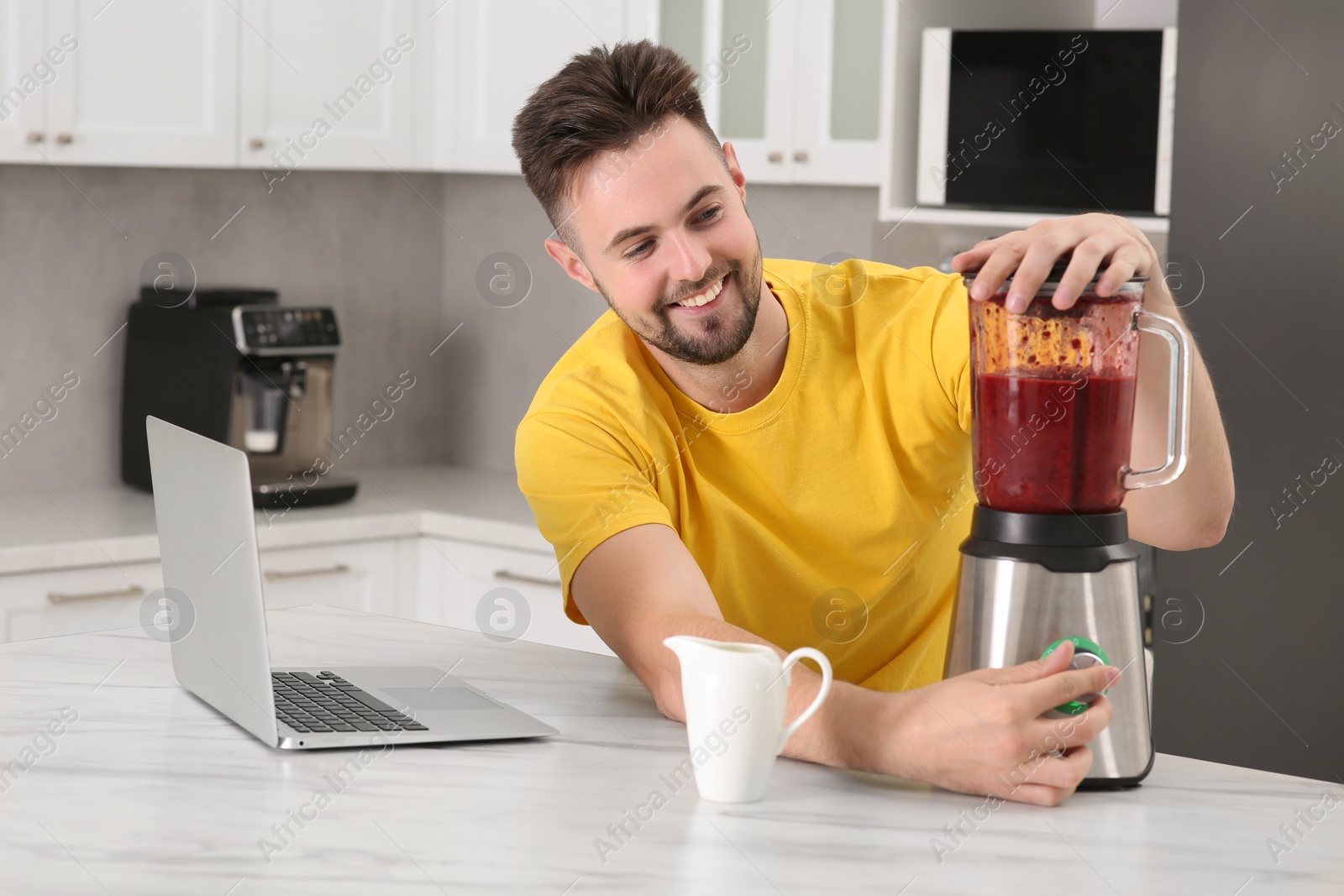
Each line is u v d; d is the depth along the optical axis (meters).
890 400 1.38
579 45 2.86
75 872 0.81
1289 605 2.02
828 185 2.96
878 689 1.49
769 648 0.96
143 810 0.92
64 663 1.34
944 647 1.49
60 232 2.89
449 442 3.66
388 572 2.94
